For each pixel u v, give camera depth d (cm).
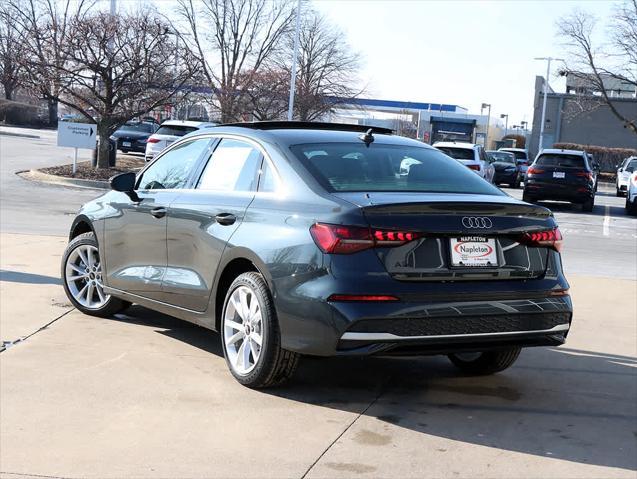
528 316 477
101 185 2116
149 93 2453
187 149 616
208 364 557
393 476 385
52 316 673
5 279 809
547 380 559
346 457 406
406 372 568
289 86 3950
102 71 2331
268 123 573
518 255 482
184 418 453
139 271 615
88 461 393
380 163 523
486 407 495
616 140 6250
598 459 416
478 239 468
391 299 443
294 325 461
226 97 3825
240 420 453
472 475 389
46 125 6319
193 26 4591
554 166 2288
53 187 2011
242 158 549
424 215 457
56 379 512
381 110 8050
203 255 543
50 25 2373
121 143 3372
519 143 8525
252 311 498
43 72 2280
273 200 500
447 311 452
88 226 707
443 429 452
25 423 439
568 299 498
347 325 439
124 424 442
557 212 2253
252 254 491
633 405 508
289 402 487
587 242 1520
